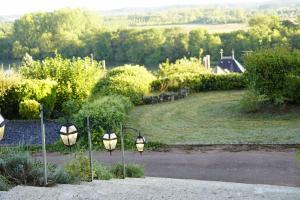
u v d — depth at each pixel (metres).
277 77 21.17
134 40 88.56
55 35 93.38
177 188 8.16
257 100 21.73
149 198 6.74
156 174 13.19
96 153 15.98
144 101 26.64
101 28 99.06
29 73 26.83
